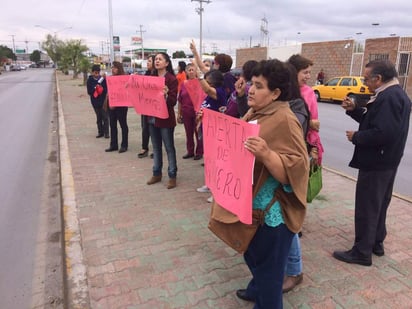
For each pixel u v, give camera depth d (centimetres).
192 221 404
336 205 449
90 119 1152
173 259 326
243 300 270
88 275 301
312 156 310
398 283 290
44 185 577
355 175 621
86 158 674
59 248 386
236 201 203
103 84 830
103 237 367
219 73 474
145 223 399
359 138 286
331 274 302
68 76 4819
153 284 289
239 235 210
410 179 596
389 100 272
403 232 376
